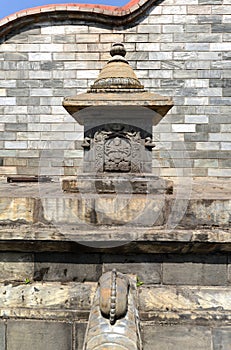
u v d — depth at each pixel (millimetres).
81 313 2975
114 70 3852
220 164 8352
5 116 8586
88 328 2355
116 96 3594
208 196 3359
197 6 8445
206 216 3043
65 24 8523
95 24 8508
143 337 2943
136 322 2379
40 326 2982
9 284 3062
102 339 2207
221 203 3039
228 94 8391
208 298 2998
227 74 8414
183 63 8422
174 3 8453
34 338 2986
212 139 8375
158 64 8445
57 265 3084
